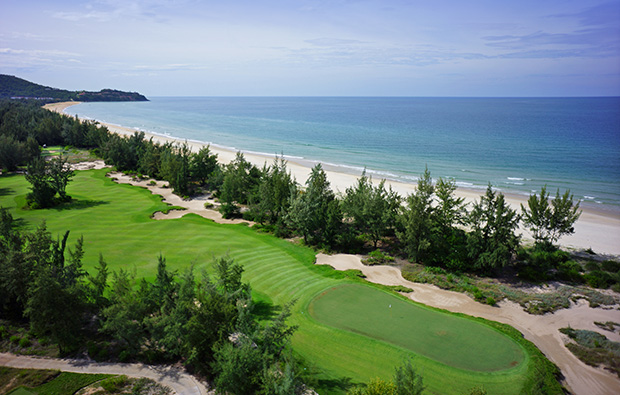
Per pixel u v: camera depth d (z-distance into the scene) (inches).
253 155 4805.6
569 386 1060.5
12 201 2706.7
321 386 993.5
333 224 1962.4
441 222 1943.9
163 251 1882.4
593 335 1275.8
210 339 1021.2
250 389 914.7
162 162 3316.9
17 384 975.6
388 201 2064.5
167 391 962.7
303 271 1731.1
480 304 1497.3
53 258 1331.2
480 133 6624.0
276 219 2384.4
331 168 4065.0
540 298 1537.9
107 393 951.6
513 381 1033.5
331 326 1289.4
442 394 979.9
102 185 3230.8
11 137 3816.4
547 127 7445.9
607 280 1669.5
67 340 1085.1
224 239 2063.2
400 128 7642.7
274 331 1021.2
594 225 2421.3
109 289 1450.5
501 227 1728.6
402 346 1184.8
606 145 5132.9
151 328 1066.7
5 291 1197.7
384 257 1886.1
